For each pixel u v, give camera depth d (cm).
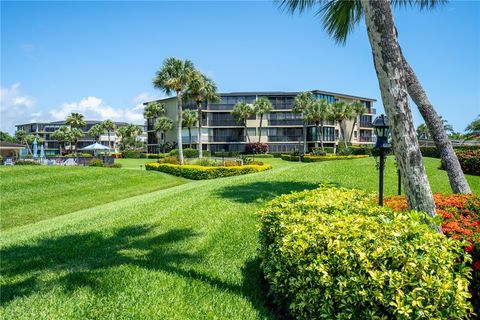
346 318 260
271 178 1368
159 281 426
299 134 5859
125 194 1725
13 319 348
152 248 564
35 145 4297
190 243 580
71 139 8025
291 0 746
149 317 345
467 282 256
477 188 1230
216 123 5812
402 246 266
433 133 710
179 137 2912
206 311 357
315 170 1571
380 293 246
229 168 2261
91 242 620
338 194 488
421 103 707
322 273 282
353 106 5878
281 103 5906
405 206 495
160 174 2389
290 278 312
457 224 375
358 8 795
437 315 238
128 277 439
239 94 5841
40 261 533
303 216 369
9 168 2127
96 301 379
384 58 366
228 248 554
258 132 5869
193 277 442
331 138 5744
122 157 6281
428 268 252
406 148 363
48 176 1962
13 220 1202
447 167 706
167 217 761
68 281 435
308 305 292
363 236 289
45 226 875
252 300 386
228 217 728
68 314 354
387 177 1378
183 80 2959
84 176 2053
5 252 589
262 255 402
